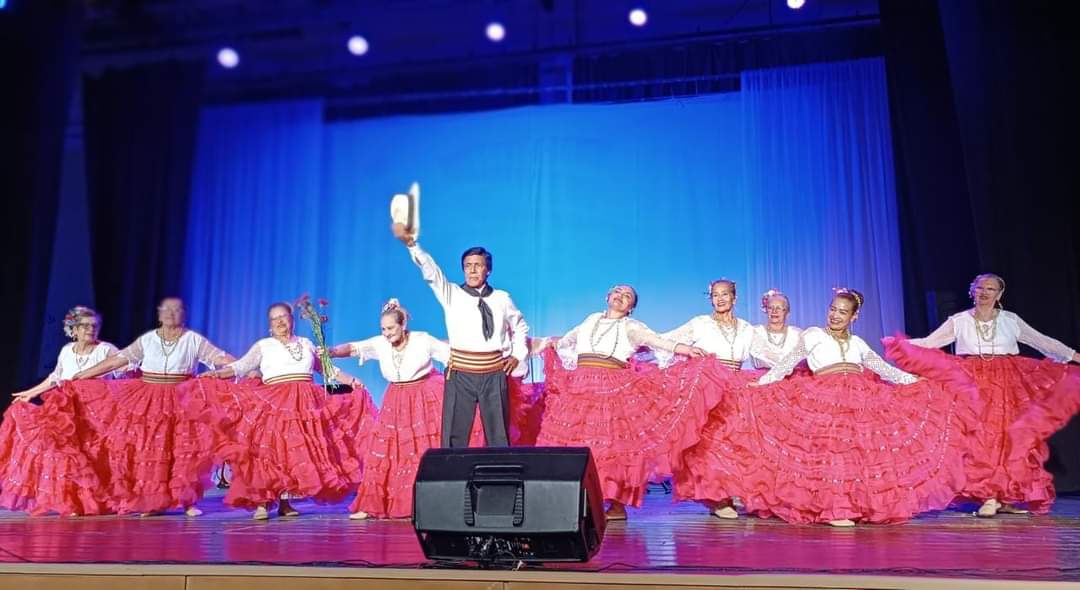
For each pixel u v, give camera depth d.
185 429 4.72
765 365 4.93
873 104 6.61
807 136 6.70
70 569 2.79
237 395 4.52
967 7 6.02
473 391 3.88
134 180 8.02
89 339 5.03
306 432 4.54
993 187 5.83
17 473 4.70
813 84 6.73
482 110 7.74
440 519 2.62
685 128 7.13
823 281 6.52
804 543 3.33
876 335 6.38
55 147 7.36
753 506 4.11
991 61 5.93
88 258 8.17
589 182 7.34
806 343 4.25
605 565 2.72
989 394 4.54
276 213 8.07
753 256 6.69
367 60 8.12
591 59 7.35
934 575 2.48
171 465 4.69
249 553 3.07
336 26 7.95
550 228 7.37
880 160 6.54
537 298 7.31
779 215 6.66
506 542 2.64
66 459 4.61
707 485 4.25
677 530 3.79
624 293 4.43
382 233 7.91
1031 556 2.94
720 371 4.25
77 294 8.12
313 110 8.14
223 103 8.29
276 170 8.13
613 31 7.38
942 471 3.97
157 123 8.08
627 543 3.34
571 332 4.59
